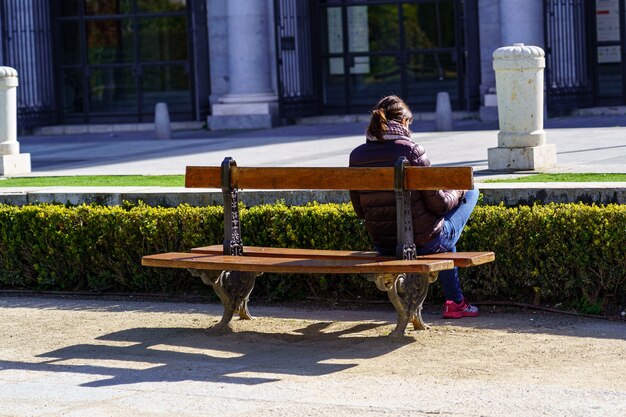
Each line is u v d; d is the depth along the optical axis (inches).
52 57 1536.7
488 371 407.8
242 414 366.3
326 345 461.1
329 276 558.3
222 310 546.9
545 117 1300.4
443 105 1196.5
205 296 582.9
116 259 601.9
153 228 584.4
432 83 1451.8
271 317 524.1
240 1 1405.0
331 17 1480.1
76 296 604.7
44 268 615.2
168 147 1135.0
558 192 540.7
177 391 397.4
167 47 1518.2
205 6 1473.9
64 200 632.4
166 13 1512.1
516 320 498.9
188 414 368.8
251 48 1408.7
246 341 474.6
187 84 1517.0
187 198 603.5
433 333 474.0
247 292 503.2
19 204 641.6
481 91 1386.6
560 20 1326.3
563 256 510.3
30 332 508.1
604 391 375.6
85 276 613.3
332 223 550.3
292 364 430.9
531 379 394.6
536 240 514.3
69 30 1541.6
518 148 701.3
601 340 451.5
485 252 472.1
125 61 1531.7
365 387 392.8
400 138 464.4
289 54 1439.5
